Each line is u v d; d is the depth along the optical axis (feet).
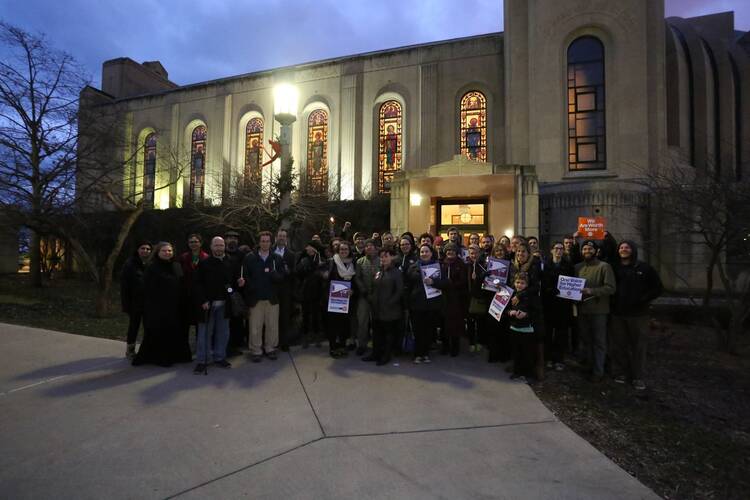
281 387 16.78
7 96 45.32
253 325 20.54
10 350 22.47
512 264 20.21
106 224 74.13
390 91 79.15
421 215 42.96
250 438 12.35
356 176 79.30
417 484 10.07
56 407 14.56
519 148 62.90
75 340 25.00
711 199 25.39
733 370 21.47
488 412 14.47
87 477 10.25
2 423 13.26
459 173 42.37
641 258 49.06
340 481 10.16
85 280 76.69
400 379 17.87
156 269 19.42
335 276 21.83
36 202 45.83
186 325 20.44
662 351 25.34
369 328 24.43
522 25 64.03
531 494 9.74
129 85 108.17
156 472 10.49
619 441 12.96
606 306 18.49
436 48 76.74
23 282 69.72
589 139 58.44
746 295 25.86
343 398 15.61
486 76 73.72
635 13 56.75
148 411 14.26
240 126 89.45
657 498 9.76
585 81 59.00
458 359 21.12
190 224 70.85
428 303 20.01
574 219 50.11
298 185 59.57
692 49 78.07
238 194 54.80
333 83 83.25
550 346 20.52
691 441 13.19
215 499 9.42
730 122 80.74
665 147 56.65
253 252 21.59
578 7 58.49
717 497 10.12
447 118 75.15
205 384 17.11
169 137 93.61
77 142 50.42
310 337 24.80
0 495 9.47
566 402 15.90
